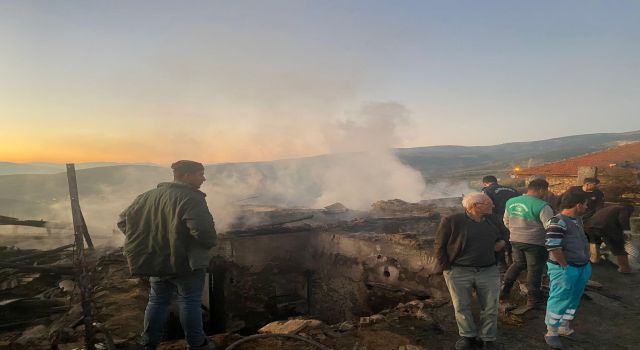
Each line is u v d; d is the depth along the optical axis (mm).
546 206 4961
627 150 23312
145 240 3408
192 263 3338
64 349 3895
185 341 4078
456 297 3934
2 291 6066
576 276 4004
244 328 8914
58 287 6543
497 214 6492
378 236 8375
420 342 4203
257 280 9164
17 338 4477
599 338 4434
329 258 9375
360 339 4203
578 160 23141
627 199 13141
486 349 4051
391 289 7891
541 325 4723
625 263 7012
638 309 5312
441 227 3939
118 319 4777
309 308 9719
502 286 5848
